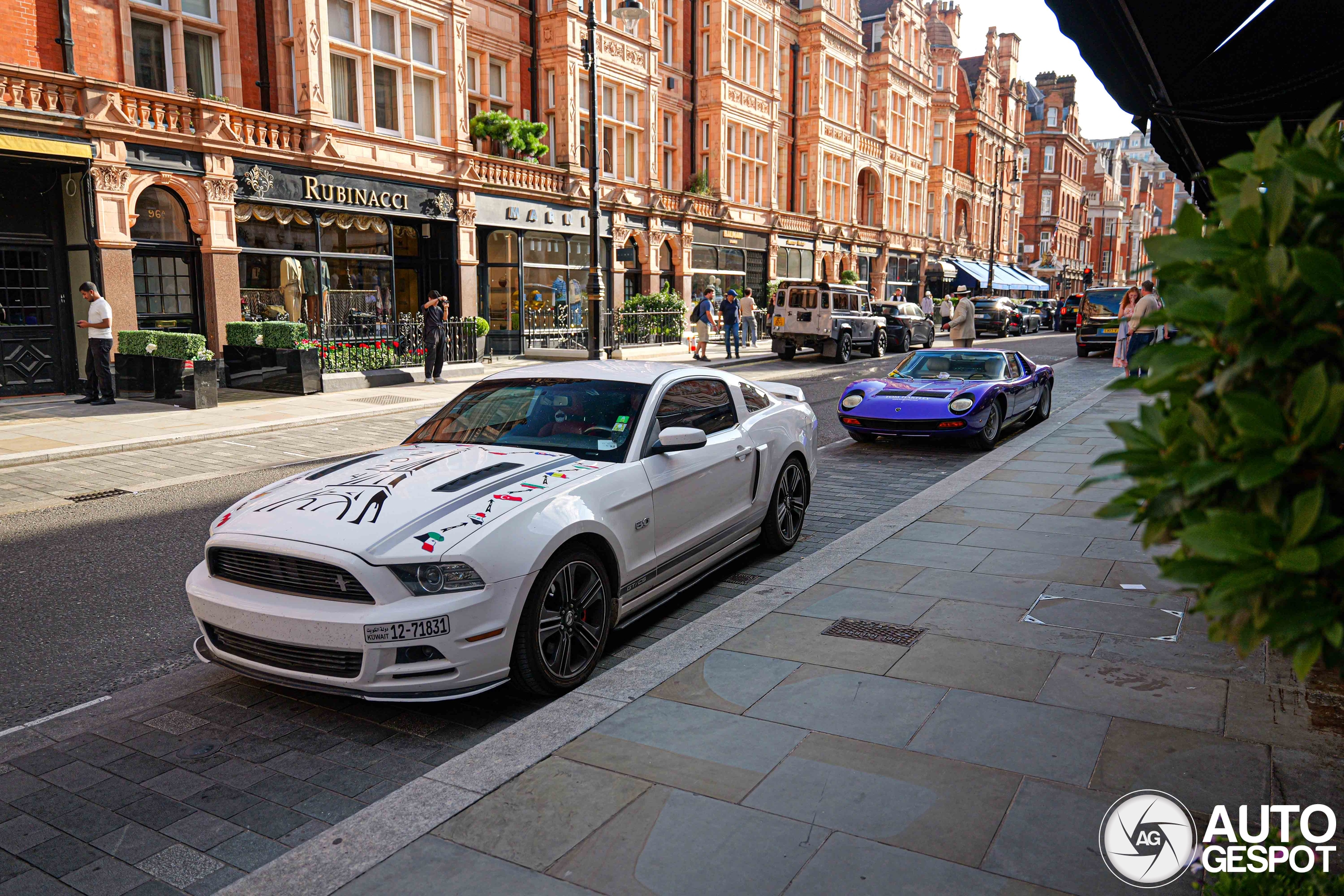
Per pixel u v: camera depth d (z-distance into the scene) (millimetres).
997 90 60188
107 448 10727
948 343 33969
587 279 25453
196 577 4199
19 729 3949
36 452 10266
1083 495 7906
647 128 27234
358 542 3779
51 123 13539
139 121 14695
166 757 3680
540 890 2580
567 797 3064
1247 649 1373
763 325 32438
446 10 20125
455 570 3748
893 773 3172
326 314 18281
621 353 22438
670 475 4965
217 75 16688
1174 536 1510
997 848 2707
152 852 3002
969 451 11070
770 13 33406
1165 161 5961
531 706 4148
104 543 6922
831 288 23484
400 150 19422
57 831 3137
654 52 27094
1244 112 4883
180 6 15805
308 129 17391
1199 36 4262
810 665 4168
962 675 4012
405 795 3109
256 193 16547
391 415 14188
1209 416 1420
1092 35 4359
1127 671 4031
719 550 5621
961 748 3340
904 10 43375
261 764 3613
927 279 49969
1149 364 1439
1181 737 3383
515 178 22328
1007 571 5656
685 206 29078
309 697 4281
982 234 59469
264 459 10422
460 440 5117
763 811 2941
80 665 4668
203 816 3225
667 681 4012
